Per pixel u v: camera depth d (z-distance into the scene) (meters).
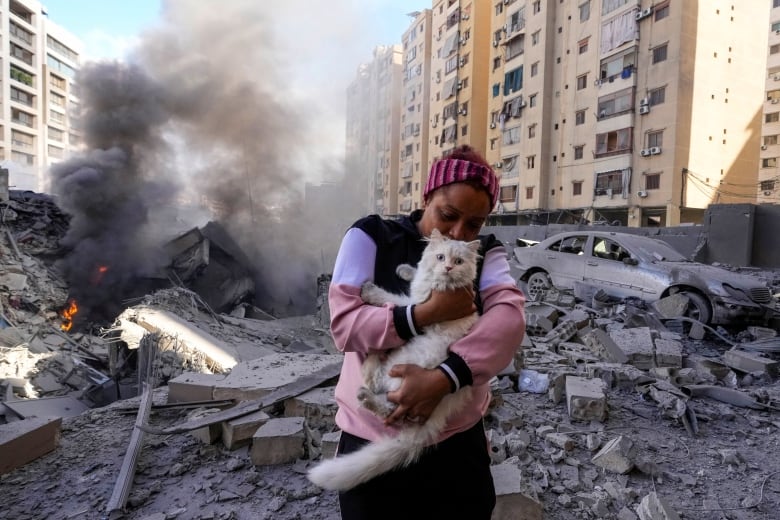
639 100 25.25
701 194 24.20
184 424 2.93
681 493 2.64
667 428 3.52
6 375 10.78
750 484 2.75
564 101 30.17
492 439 3.01
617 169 26.27
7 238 20.55
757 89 25.61
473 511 1.28
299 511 2.38
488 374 1.12
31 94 57.16
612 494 2.56
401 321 1.11
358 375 1.25
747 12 25.09
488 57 39.56
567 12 29.88
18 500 2.45
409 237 1.36
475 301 1.25
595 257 8.54
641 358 5.02
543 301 8.21
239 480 2.63
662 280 7.34
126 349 10.98
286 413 3.31
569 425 3.43
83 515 2.33
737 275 7.11
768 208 15.02
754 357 5.05
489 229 25.78
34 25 57.12
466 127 40.22
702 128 24.19
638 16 24.92
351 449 1.25
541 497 2.53
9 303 16.83
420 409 1.08
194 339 10.32
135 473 2.69
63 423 3.39
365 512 1.20
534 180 32.09
